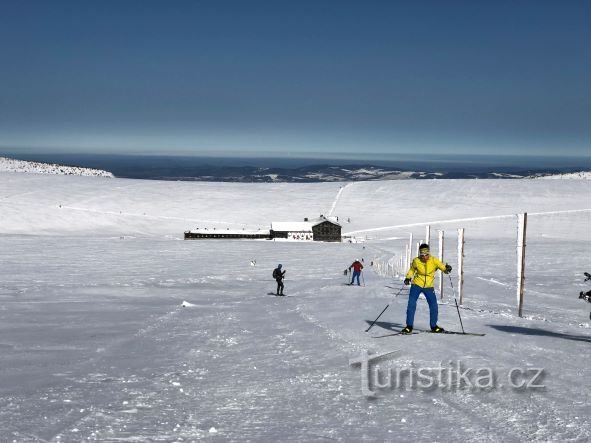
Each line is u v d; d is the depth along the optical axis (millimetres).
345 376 7914
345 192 168375
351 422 5809
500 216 136750
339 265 59625
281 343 11016
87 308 19500
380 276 42469
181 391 7234
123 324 14734
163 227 130125
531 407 6199
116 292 28266
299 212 148250
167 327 14055
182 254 72250
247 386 7523
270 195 165500
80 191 157375
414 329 11945
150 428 5602
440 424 5676
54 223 125750
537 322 13336
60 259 62594
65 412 6102
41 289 29984
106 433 5398
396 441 5191
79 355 9984
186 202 153250
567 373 7801
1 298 24391
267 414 6172
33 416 5934
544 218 132375
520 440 5148
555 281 41250
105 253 71562
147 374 8328
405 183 179750
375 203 155625
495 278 44062
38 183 164750
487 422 5711
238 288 33469
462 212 143125
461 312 15562
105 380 7887
